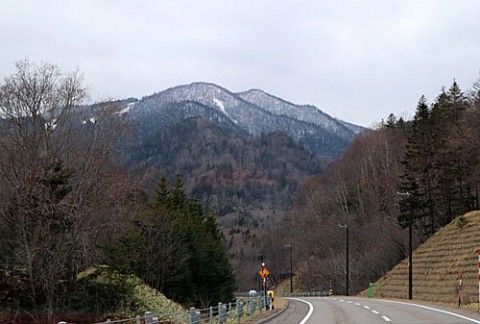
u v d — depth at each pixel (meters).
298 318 27.61
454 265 48.97
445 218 72.94
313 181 146.00
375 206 93.19
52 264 33.44
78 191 34.44
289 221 134.50
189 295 54.31
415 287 52.00
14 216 33.12
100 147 38.09
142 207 47.81
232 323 24.91
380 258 79.00
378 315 27.84
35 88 34.91
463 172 67.62
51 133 35.41
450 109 82.56
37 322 32.06
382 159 94.50
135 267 47.78
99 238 37.44
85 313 35.97
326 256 99.56
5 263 35.19
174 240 52.41
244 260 135.38
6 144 33.34
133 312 38.81
